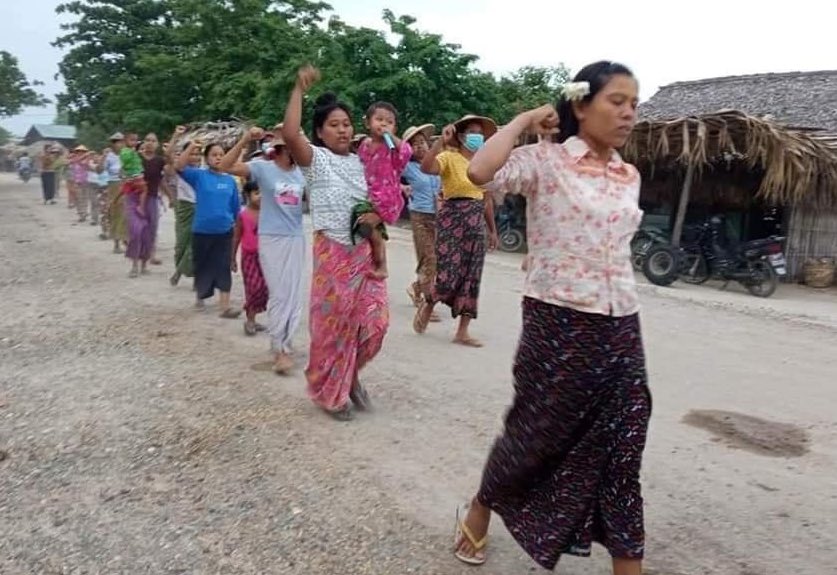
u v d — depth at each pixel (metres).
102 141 43.28
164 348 6.66
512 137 2.79
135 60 34.53
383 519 3.75
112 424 4.87
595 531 2.97
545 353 2.87
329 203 4.79
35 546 3.48
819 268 14.20
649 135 12.98
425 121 21.28
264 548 3.48
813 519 3.93
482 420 5.14
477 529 3.35
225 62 28.48
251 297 7.11
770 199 13.89
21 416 5.00
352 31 21.39
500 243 16.72
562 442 2.91
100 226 17.72
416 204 7.40
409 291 8.98
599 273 2.81
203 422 4.90
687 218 15.78
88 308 8.34
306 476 4.19
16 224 18.38
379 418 5.11
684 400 5.86
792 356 7.50
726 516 3.93
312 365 5.04
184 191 9.32
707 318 9.45
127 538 3.55
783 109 18.59
